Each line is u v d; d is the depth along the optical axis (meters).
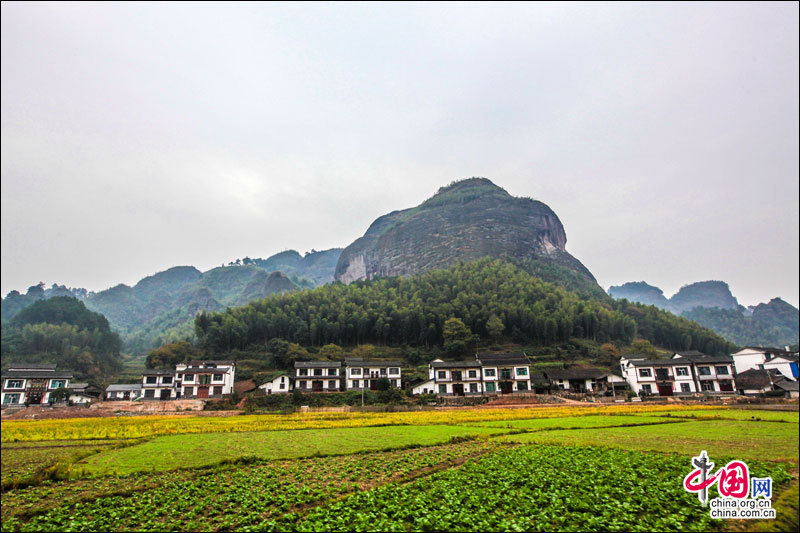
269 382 89.19
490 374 91.31
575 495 21.92
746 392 88.44
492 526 18.08
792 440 36.50
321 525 18.34
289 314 129.88
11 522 20.44
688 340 138.50
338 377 94.56
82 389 98.88
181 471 29.80
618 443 36.84
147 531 18.77
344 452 35.00
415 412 67.31
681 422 50.28
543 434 43.00
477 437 41.31
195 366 93.31
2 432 49.66
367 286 158.88
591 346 118.19
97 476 28.88
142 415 69.62
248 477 27.45
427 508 20.25
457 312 126.38
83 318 168.62
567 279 184.88
